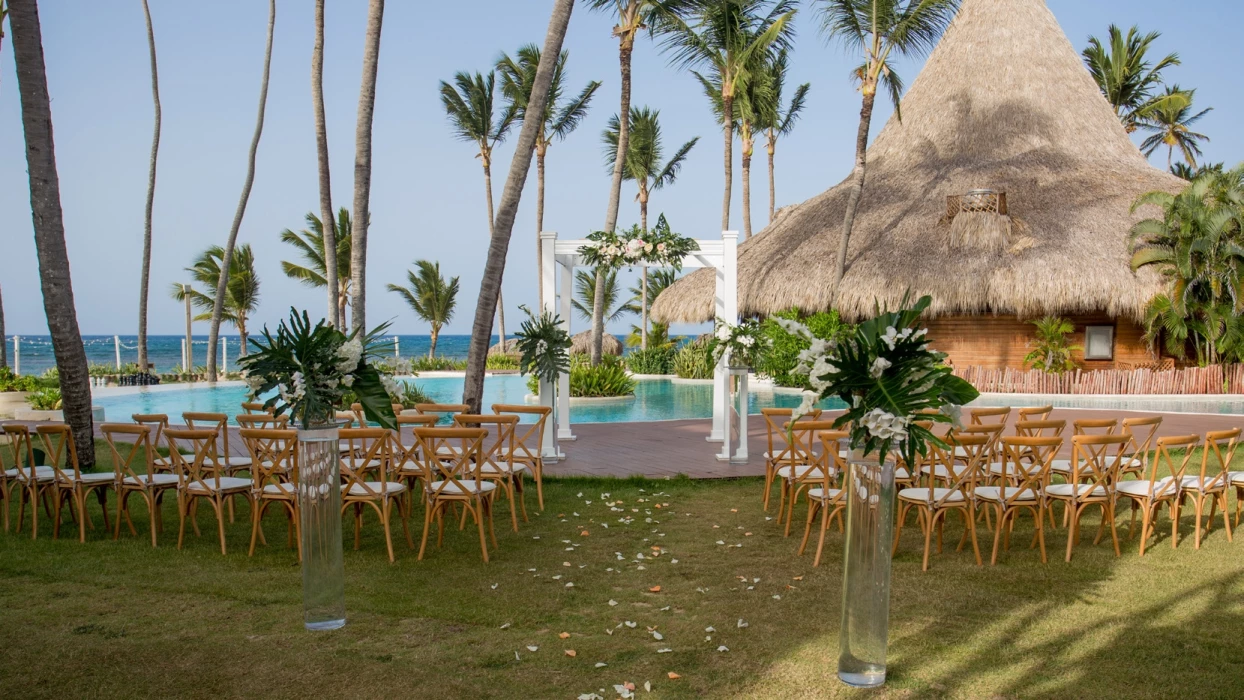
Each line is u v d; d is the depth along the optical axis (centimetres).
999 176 2147
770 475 660
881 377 337
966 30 2533
